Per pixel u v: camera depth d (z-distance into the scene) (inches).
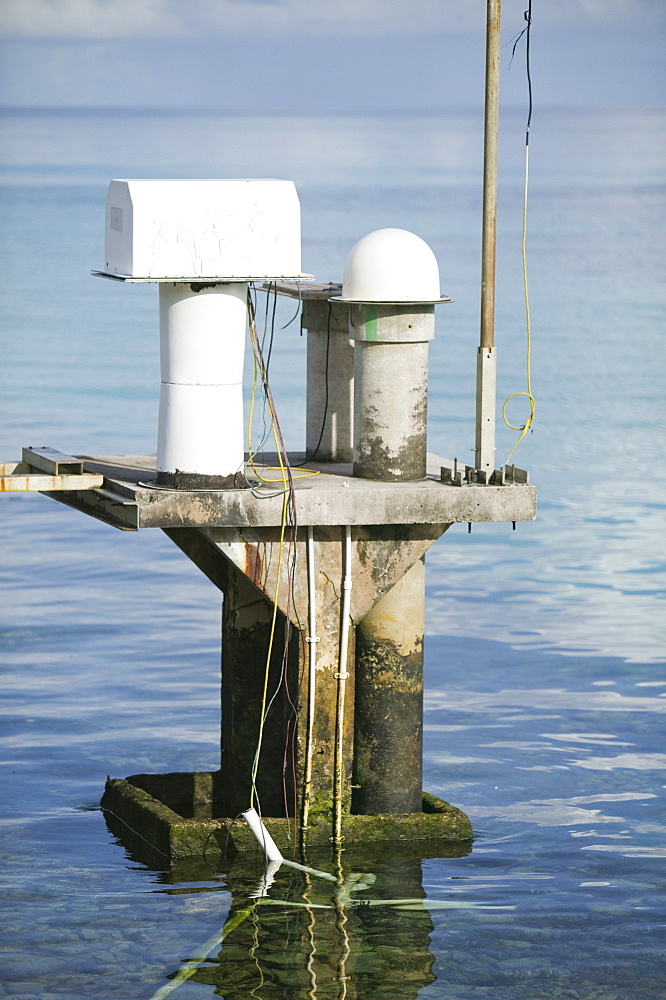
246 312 765.9
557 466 2031.3
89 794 887.7
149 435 2153.1
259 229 746.2
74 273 4345.5
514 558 1535.4
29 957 668.7
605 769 933.2
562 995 639.1
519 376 2768.2
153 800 816.3
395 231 794.2
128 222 740.0
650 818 850.8
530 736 997.2
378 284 775.7
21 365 2812.5
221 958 670.5
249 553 760.3
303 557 766.5
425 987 645.9
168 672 1144.2
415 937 692.7
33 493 1851.6
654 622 1294.3
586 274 4345.5
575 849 801.6
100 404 2412.6
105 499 784.3
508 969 663.1
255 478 802.2
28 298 3826.3
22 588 1401.3
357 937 692.1
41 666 1155.9
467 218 5807.1
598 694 1090.7
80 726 1015.0
